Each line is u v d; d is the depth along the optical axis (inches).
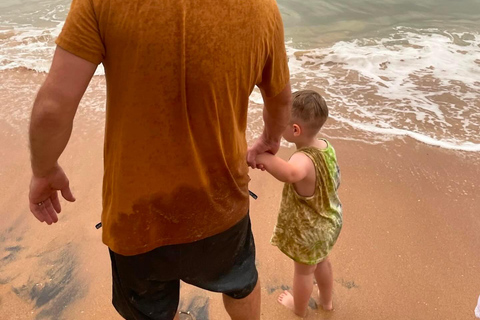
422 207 136.3
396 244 123.3
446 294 109.3
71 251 120.7
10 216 132.7
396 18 290.2
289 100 69.1
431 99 199.0
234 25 52.3
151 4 48.4
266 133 76.6
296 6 307.6
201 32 50.6
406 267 116.6
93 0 48.1
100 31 49.3
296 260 93.7
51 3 317.4
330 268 100.7
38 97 50.5
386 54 242.1
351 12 299.1
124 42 49.3
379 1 316.5
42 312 104.7
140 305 73.4
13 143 165.0
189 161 58.9
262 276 114.7
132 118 54.1
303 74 223.3
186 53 50.8
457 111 189.5
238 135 63.7
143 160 57.2
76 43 48.8
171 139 56.3
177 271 70.7
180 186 61.1
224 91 55.5
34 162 57.4
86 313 104.6
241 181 68.7
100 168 152.7
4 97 196.7
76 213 133.3
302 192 88.0
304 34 269.9
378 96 201.8
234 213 69.5
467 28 273.7
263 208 135.9
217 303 107.3
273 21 57.2
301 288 98.4
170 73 51.4
